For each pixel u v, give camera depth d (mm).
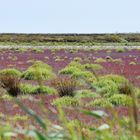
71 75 59719
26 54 127062
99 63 87875
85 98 39312
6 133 5207
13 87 41562
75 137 4922
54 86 47562
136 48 165250
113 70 71438
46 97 39156
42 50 146875
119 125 5527
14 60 101000
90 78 51844
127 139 5215
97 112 5137
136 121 5035
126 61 95500
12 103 34594
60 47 181625
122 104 35219
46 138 4668
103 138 5223
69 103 34562
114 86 40719
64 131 5059
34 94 41469
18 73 62312
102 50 150000
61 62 93688
